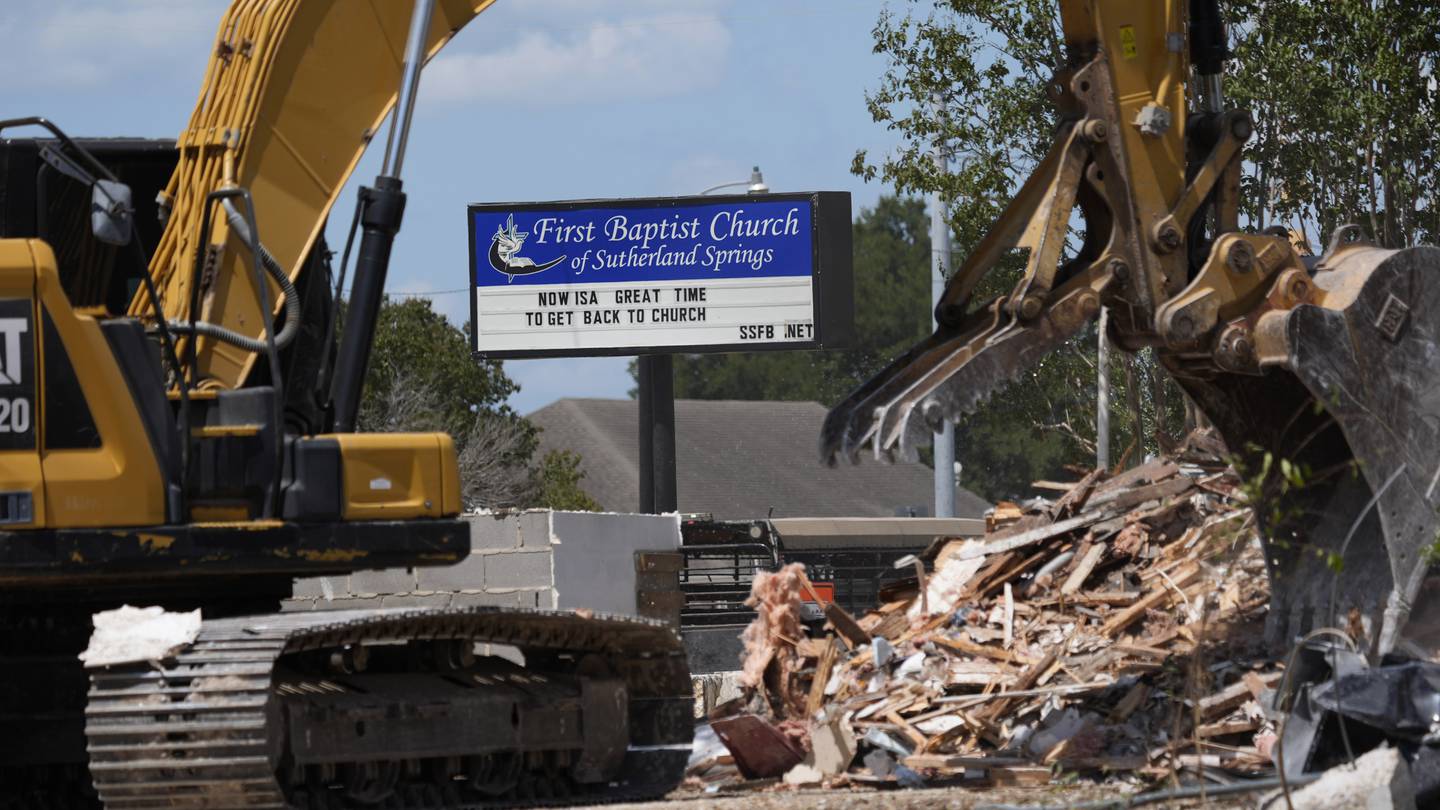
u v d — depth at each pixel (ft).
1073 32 75.82
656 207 207.82
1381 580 75.51
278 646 63.41
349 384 70.85
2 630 71.97
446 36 78.69
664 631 76.43
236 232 71.97
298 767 66.95
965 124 192.24
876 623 97.14
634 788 77.51
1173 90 75.15
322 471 67.67
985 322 74.74
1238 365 74.13
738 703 94.02
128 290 74.95
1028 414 207.82
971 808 67.00
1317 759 65.87
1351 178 175.83
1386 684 63.98
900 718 84.94
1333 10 170.40
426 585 134.00
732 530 194.70
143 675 62.80
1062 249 73.26
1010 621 90.94
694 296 207.41
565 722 75.20
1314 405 77.71
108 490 65.16
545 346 209.26
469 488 330.34
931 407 71.15
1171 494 97.35
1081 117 74.64
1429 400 73.67
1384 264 73.77
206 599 73.20
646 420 212.23
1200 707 74.79
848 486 480.64
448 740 71.05
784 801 71.20
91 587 69.46
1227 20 177.58
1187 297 73.77
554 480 363.15
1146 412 198.08
